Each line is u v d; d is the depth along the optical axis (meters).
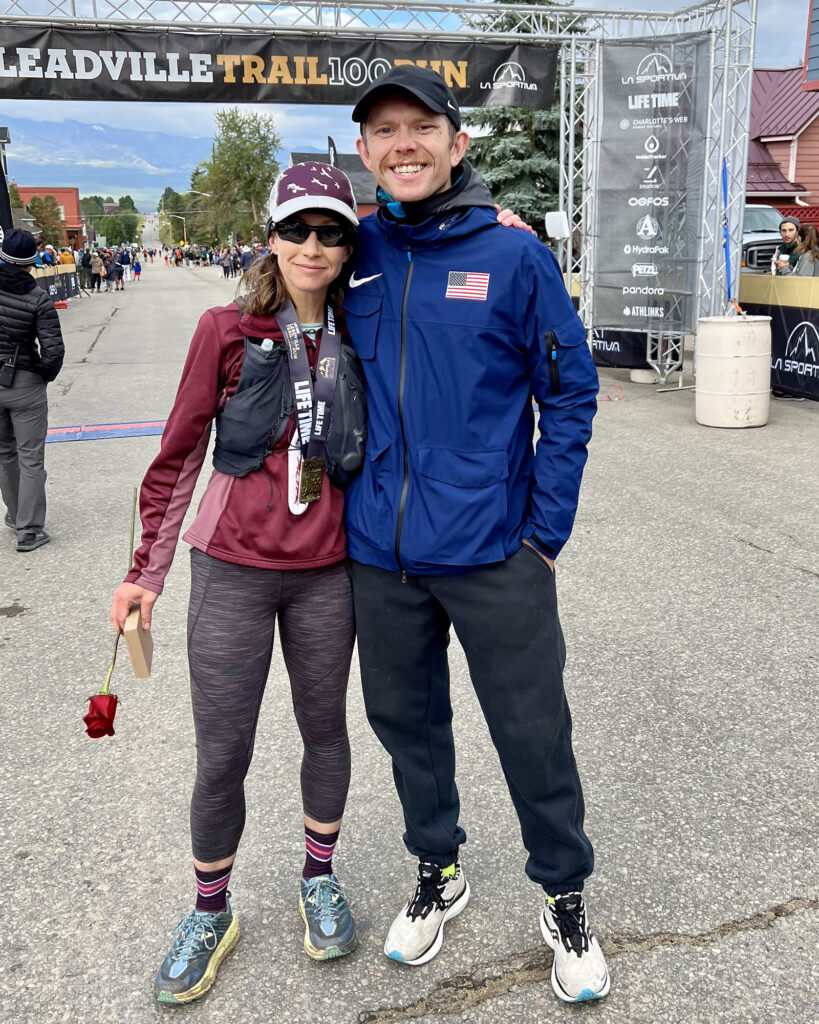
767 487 6.11
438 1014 1.97
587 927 2.04
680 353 10.20
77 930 2.23
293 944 2.18
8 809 2.74
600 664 3.62
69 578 4.73
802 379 8.78
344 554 1.96
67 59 9.20
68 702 3.42
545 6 9.84
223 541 1.88
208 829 2.01
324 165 1.80
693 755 2.95
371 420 1.89
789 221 9.77
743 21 9.42
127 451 7.57
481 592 1.84
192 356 1.84
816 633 3.85
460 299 1.76
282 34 9.52
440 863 2.16
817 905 2.25
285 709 3.34
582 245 11.04
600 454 7.23
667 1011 1.95
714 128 9.43
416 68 1.73
